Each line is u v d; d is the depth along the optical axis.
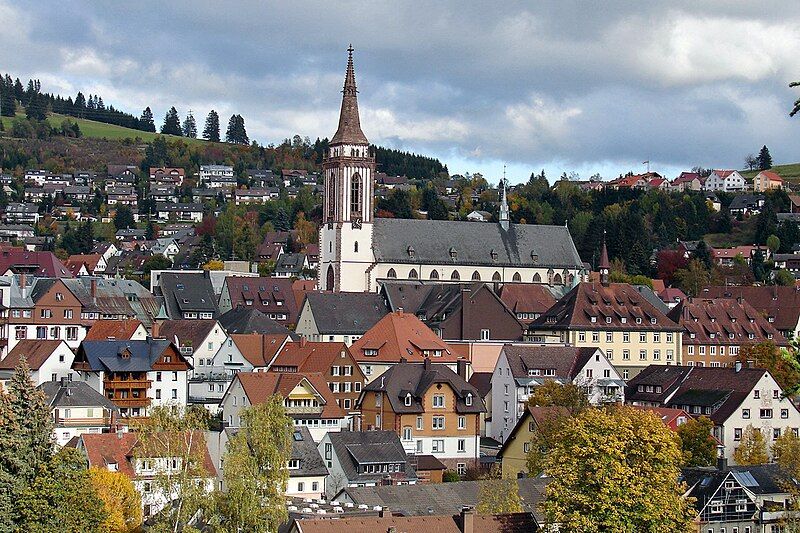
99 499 139.00
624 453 130.25
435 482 182.88
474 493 160.12
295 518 130.25
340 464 181.00
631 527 126.12
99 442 170.75
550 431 178.38
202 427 155.88
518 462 195.00
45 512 133.38
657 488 129.38
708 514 159.00
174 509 136.25
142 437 143.12
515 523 129.25
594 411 141.88
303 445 183.00
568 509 127.69
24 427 137.00
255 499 130.00
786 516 151.75
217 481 162.25
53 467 136.62
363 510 144.25
